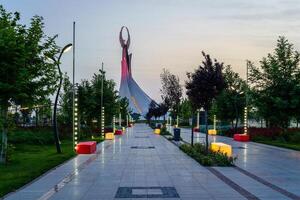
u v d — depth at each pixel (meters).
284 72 39.41
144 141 44.88
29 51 21.14
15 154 27.78
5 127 22.03
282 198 13.02
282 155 28.41
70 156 26.48
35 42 22.06
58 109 51.91
